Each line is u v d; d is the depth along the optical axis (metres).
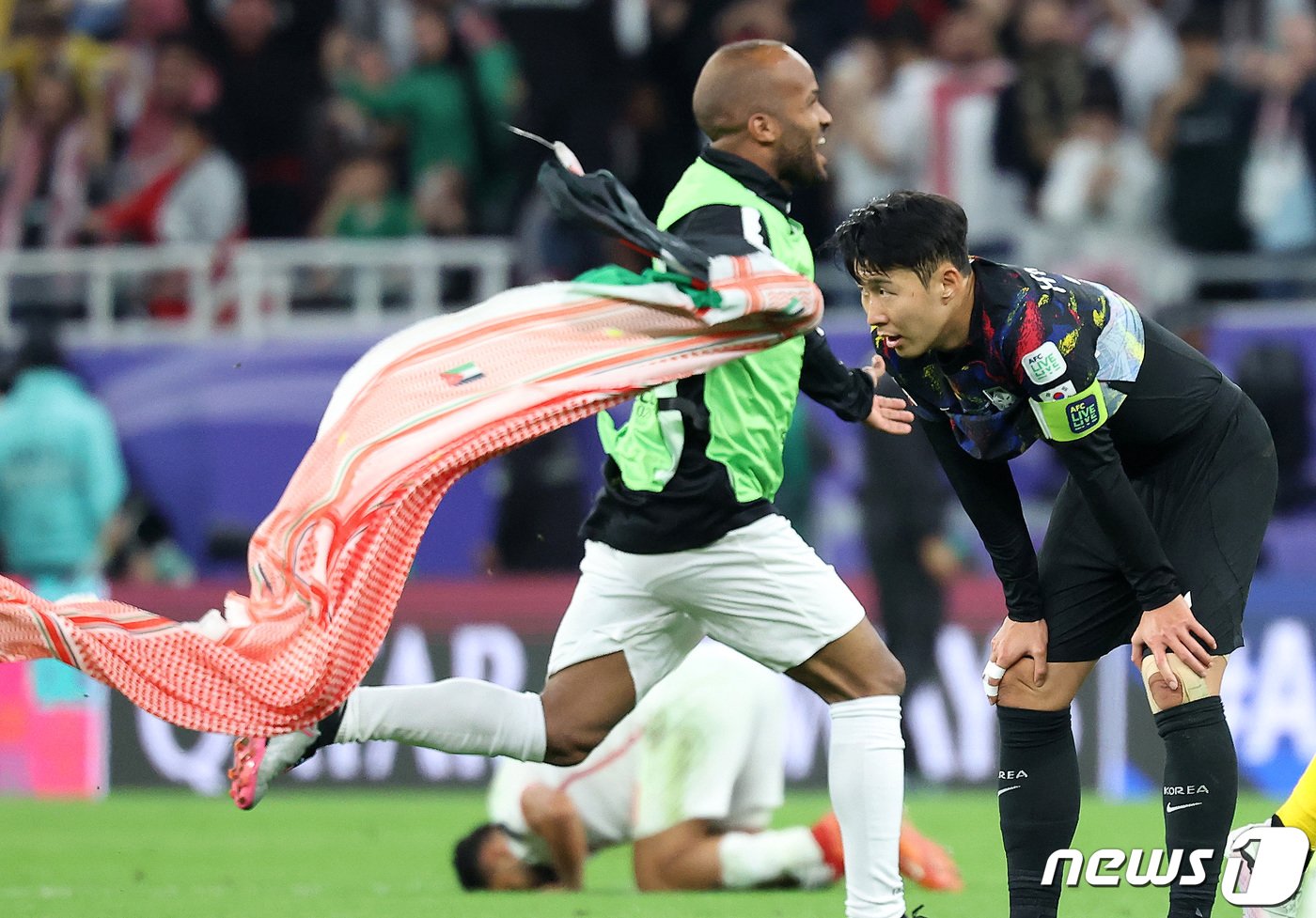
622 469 16.38
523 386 15.93
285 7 48.81
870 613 38.00
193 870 25.22
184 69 46.97
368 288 43.31
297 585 15.40
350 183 45.16
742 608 16.33
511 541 39.69
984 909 20.45
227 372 40.88
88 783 37.16
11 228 46.78
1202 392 16.34
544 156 46.66
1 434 39.25
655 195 45.88
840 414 17.61
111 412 40.88
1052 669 16.52
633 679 16.80
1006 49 46.19
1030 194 44.53
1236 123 44.16
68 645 15.11
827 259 44.03
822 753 36.34
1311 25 44.75
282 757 15.54
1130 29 47.16
